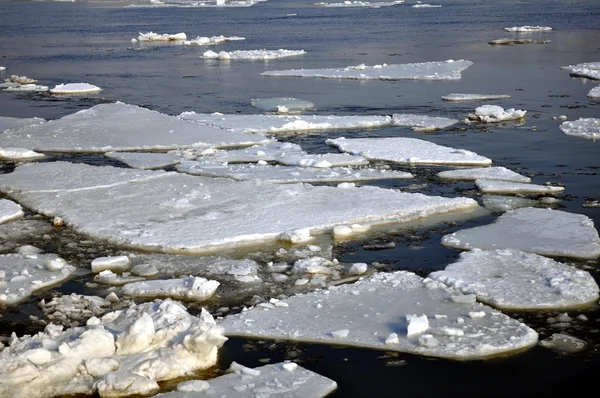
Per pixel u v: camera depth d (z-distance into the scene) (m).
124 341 7.73
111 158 16.64
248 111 22.11
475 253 10.52
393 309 8.91
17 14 81.06
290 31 52.81
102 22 66.62
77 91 26.62
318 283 9.77
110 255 10.80
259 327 8.52
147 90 26.84
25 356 7.21
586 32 46.22
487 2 83.94
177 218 12.13
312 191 13.36
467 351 7.91
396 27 54.16
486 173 14.69
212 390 7.18
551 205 12.87
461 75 29.05
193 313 8.98
